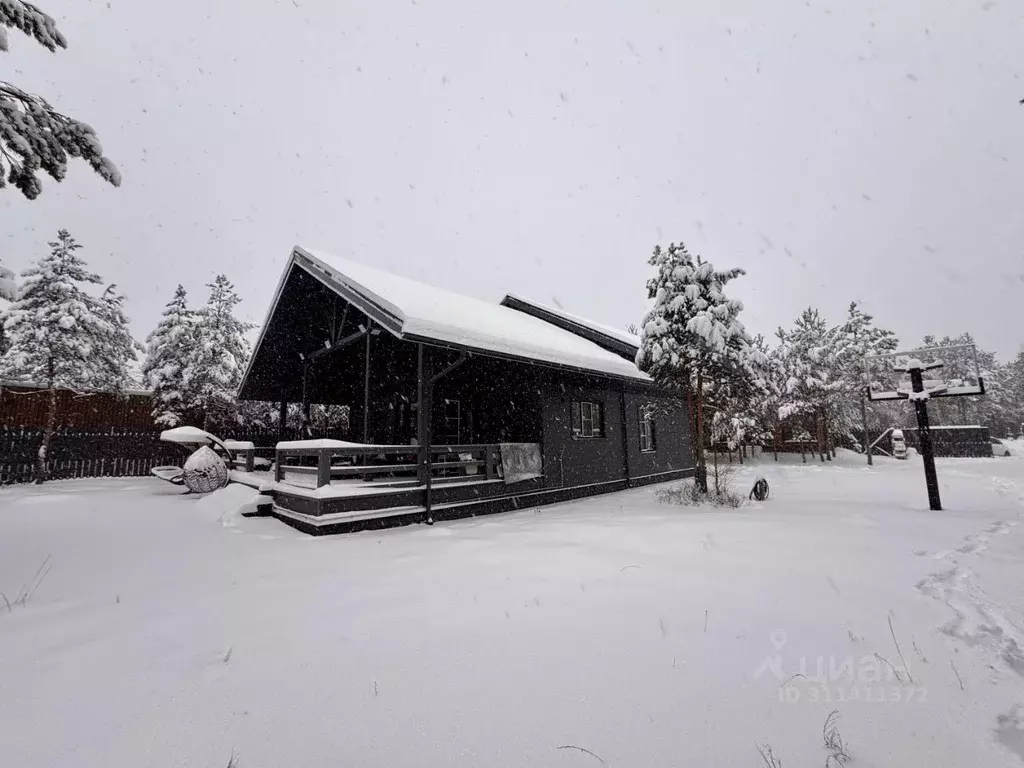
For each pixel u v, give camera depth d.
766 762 2.07
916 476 16.20
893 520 7.68
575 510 9.84
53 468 14.98
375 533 7.35
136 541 6.68
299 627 3.60
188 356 18.34
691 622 3.60
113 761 2.13
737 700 2.56
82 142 5.38
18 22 4.76
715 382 11.14
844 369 26.70
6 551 6.04
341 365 14.13
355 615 3.83
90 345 15.98
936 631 3.41
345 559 5.64
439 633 3.46
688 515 8.52
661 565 5.17
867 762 2.07
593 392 13.23
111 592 4.46
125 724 2.40
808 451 28.77
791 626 3.51
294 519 7.72
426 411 8.66
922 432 9.04
